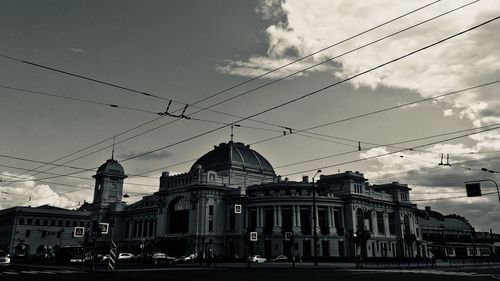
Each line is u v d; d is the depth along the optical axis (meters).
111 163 127.12
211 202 93.31
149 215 111.31
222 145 109.44
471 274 35.31
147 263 67.88
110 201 123.94
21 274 30.52
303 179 101.56
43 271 35.75
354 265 59.56
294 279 27.91
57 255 61.16
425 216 141.62
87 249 74.88
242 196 92.50
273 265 59.16
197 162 109.88
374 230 97.00
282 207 88.25
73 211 135.38
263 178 104.44
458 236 145.12
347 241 89.62
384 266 57.38
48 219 130.25
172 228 97.44
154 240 100.12
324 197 89.38
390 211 104.88
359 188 95.50
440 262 79.38
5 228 131.75
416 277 30.70
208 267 50.84
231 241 91.62
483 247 151.62
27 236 125.50
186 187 94.94
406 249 104.44
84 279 25.77
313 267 51.88
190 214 92.75
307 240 85.38
